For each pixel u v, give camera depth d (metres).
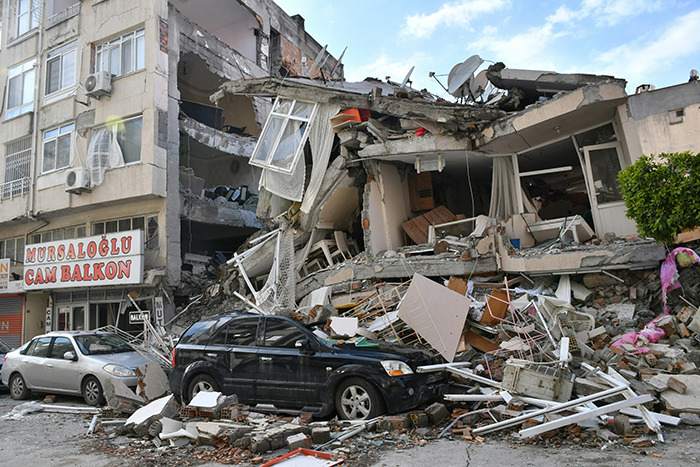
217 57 19.67
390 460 4.92
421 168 11.85
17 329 19.78
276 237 13.33
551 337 7.33
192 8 22.00
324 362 6.61
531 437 5.29
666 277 8.12
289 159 13.00
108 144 17.14
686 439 5.06
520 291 8.95
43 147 19.23
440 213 12.40
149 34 16.84
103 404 8.77
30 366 9.94
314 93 12.65
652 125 9.31
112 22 17.78
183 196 17.09
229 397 6.68
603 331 7.88
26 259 18.25
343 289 11.50
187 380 7.55
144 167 16.11
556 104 9.82
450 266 10.20
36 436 6.87
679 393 5.93
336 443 5.45
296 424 6.02
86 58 18.25
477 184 14.89
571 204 13.17
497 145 11.09
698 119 8.94
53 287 17.25
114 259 15.73
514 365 6.27
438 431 5.82
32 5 20.64
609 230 10.26
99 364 8.93
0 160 20.64
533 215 11.18
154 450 5.83
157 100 16.45
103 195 16.89
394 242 12.30
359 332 7.46
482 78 13.16
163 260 15.95
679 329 7.48
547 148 11.47
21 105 20.25
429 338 8.16
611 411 5.28
